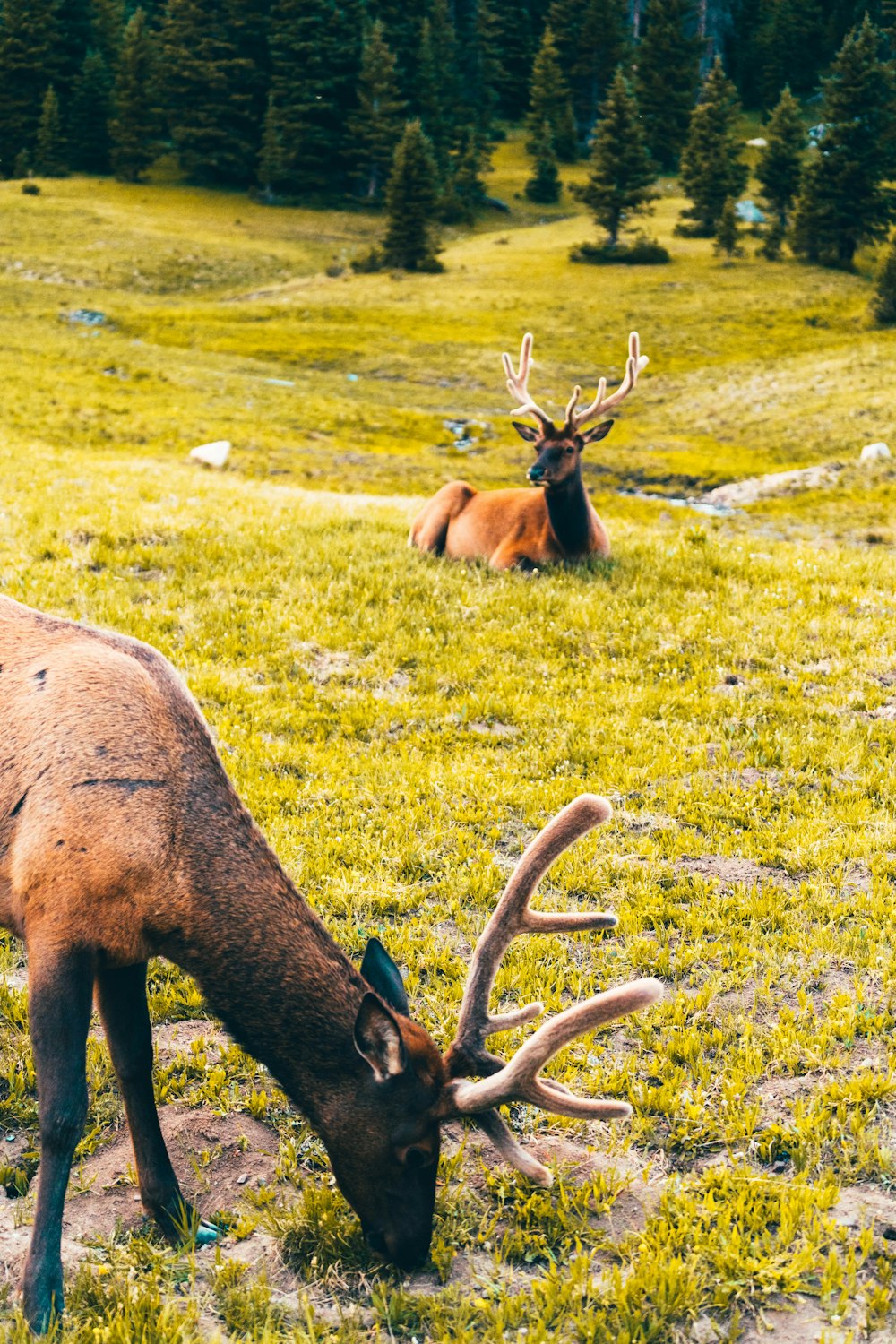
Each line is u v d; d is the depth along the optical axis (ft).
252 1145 15.94
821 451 151.43
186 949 13.41
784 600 39.88
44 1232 12.23
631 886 22.41
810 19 492.54
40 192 352.08
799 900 21.99
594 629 36.76
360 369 207.00
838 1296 13.28
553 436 42.55
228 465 120.26
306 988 13.26
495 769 27.43
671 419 177.06
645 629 36.50
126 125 376.68
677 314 250.16
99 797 13.28
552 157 404.77
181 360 191.21
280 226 343.46
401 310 252.42
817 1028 18.06
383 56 382.22
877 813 25.62
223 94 386.52
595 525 44.96
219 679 31.40
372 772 26.94
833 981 19.56
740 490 128.36
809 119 476.95
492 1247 14.26
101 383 161.17
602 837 24.45
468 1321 13.04
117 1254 13.78
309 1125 14.51
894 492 122.52
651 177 310.86
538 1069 12.41
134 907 13.15
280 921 13.55
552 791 26.23
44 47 391.65
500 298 264.11
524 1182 15.21
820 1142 15.65
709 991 19.10
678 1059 17.66
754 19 521.24
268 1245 14.19
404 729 29.68
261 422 148.77
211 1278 13.66
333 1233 14.16
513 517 45.24
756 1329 12.91
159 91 385.91
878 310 234.79
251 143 391.86
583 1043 17.94
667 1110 16.43
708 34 507.30
